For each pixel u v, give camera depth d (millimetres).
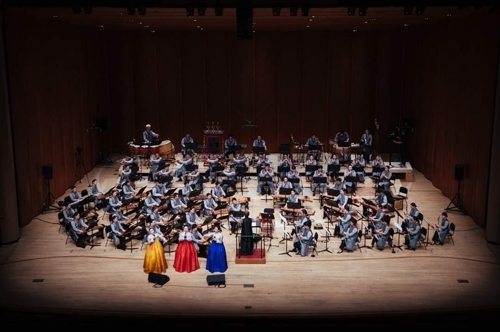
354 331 13500
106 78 32469
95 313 16125
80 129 28703
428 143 28625
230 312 16266
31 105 23328
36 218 23719
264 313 16188
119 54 32375
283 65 32531
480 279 18484
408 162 29672
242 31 18766
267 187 25891
